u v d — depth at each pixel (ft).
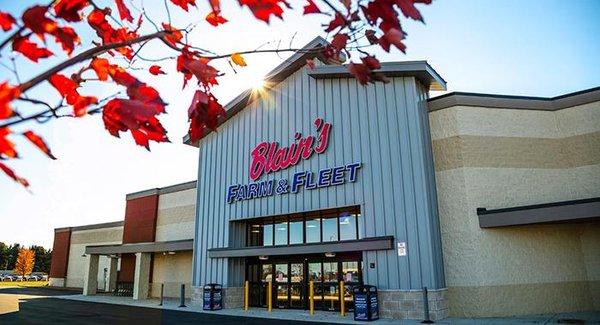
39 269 304.91
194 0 5.85
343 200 53.06
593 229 48.11
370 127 53.16
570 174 49.85
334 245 51.75
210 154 71.51
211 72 5.55
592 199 41.42
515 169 49.96
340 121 55.77
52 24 4.12
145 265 84.58
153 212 93.76
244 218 63.21
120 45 4.81
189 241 74.90
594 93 49.98
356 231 53.31
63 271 125.90
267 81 63.93
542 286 46.60
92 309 62.49
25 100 3.82
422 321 43.39
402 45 4.80
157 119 4.61
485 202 48.67
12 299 82.07
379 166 51.31
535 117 51.78
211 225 68.03
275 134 62.59
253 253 58.80
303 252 54.13
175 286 84.89
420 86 53.72
